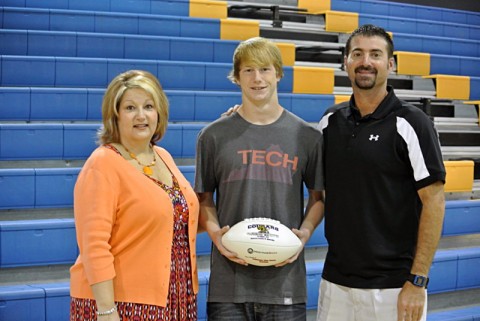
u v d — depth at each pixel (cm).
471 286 388
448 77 588
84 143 390
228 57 527
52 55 474
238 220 219
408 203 221
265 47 213
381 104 222
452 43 677
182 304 206
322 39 625
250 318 219
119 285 197
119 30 525
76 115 419
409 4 748
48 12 504
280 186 218
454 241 423
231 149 218
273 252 209
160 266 199
